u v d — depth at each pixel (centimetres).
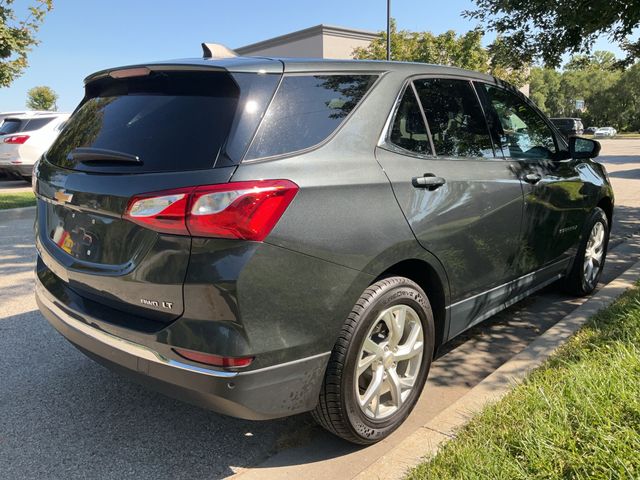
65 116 1473
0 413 306
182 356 214
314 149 238
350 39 2978
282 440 282
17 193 1286
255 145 221
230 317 207
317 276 226
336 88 260
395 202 259
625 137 6378
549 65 724
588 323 378
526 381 299
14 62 1041
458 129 321
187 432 290
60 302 266
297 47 3058
